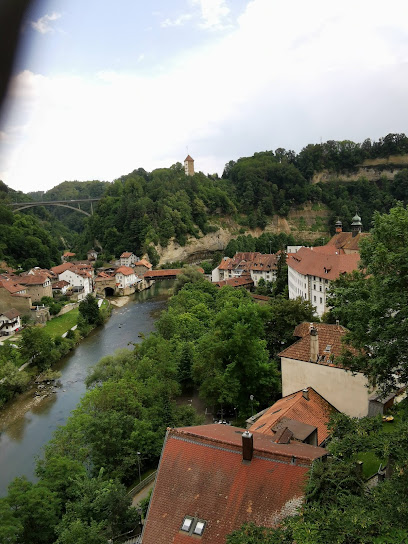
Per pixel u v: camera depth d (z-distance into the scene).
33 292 119.44
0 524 29.36
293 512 19.58
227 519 20.78
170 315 78.12
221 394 46.31
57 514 32.84
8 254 161.75
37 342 77.44
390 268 22.48
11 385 67.12
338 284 53.50
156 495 23.06
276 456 21.97
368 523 14.34
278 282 115.00
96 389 49.34
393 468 16.88
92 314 107.56
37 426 58.03
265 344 49.03
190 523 21.30
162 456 24.33
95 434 41.25
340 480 18.44
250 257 157.25
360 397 35.75
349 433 19.39
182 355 59.50
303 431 28.42
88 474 40.16
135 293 159.38
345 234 118.31
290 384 39.91
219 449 23.41
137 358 63.66
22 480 35.25
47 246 181.00
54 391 69.31
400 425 17.48
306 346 39.91
